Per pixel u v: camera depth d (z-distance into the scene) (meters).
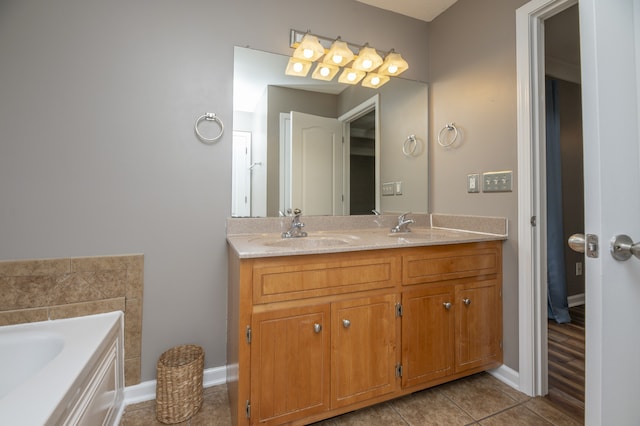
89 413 1.09
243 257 1.18
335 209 2.03
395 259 1.47
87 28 1.45
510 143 1.69
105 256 1.50
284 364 1.26
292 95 1.89
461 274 1.63
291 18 1.85
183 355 1.60
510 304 1.71
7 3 1.34
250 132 1.78
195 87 1.64
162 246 1.59
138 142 1.54
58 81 1.41
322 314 1.33
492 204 1.80
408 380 1.50
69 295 1.44
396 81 2.18
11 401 0.84
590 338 0.72
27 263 1.38
